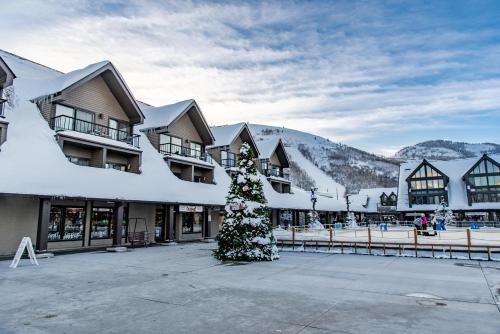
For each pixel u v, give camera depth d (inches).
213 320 256.7
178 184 1028.5
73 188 705.6
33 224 717.9
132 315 270.7
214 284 392.5
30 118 782.5
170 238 966.4
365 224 2346.2
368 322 251.3
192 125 1248.8
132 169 952.3
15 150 681.0
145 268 511.5
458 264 556.1
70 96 856.3
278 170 1736.0
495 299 322.7
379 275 453.7
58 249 753.6
